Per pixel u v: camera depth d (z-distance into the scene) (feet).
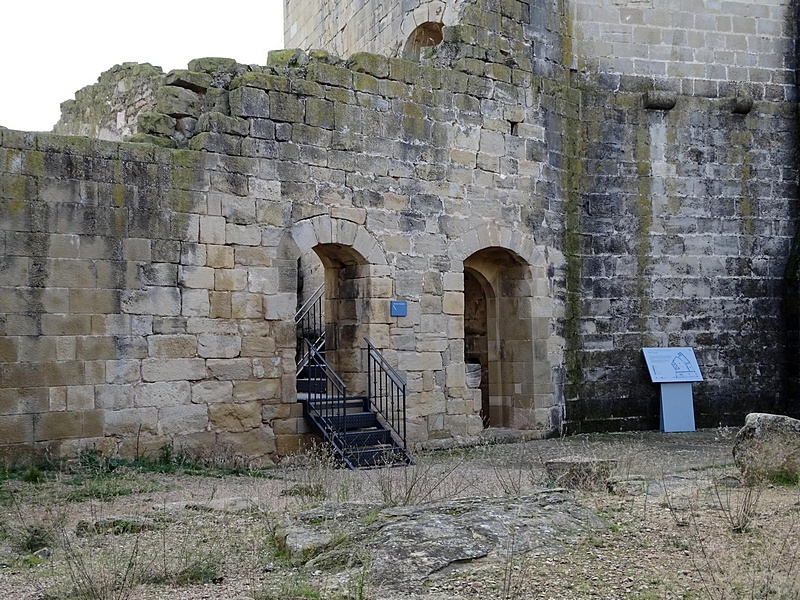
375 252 46.70
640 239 56.95
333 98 45.52
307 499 30.32
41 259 37.24
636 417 56.49
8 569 22.93
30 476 34.40
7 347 36.42
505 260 53.52
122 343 38.91
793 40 60.85
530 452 46.32
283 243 43.50
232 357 41.81
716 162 58.59
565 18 56.18
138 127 42.29
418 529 23.38
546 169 54.13
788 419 32.45
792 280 58.80
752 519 25.93
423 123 48.80
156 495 32.76
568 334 55.11
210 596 20.44
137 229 39.45
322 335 57.16
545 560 22.13
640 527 25.40
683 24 58.59
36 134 37.47
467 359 58.13
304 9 78.07
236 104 42.52
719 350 57.98
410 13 58.90
